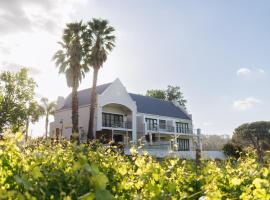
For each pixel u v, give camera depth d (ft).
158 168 11.98
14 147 11.87
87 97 142.41
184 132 171.63
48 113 189.37
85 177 5.93
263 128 198.59
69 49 108.78
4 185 9.94
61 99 154.20
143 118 151.74
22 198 6.56
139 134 149.89
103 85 143.54
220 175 15.21
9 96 125.08
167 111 170.50
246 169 17.11
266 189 9.92
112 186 11.65
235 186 13.17
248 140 198.29
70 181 8.80
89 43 112.16
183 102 236.63
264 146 194.70
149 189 8.57
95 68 114.21
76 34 110.42
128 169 15.96
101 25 113.91
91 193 5.45
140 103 160.66
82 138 129.90
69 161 14.49
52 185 9.05
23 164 11.50
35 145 22.07
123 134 142.10
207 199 9.62
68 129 142.92
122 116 144.05
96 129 129.49
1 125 121.60
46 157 15.62
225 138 210.79
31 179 7.94
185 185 13.44
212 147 205.57
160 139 162.40
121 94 141.49
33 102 129.70
